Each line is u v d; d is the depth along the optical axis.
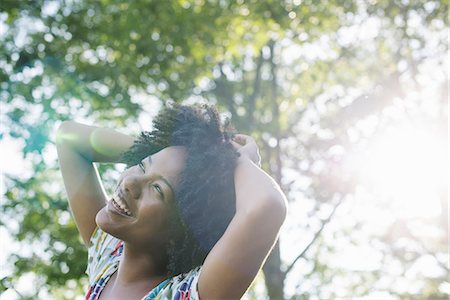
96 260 2.53
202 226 2.22
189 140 2.26
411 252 14.75
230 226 2.09
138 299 2.25
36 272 11.68
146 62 10.98
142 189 2.22
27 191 11.90
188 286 2.14
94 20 11.27
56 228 11.88
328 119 13.97
